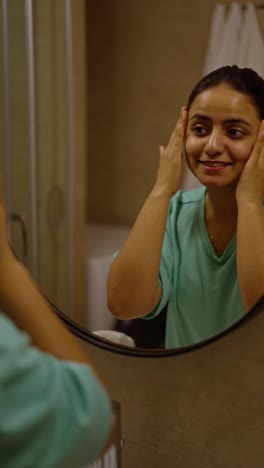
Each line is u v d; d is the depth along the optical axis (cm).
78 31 96
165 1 86
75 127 99
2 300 64
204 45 83
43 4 100
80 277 101
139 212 93
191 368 96
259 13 78
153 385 100
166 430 101
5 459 54
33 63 103
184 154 87
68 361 61
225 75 82
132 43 90
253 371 90
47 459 54
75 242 100
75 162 100
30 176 105
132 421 104
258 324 88
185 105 86
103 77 94
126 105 92
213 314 88
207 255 87
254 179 82
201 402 96
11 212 109
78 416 55
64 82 99
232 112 82
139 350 95
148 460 104
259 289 83
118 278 95
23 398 52
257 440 92
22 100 105
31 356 54
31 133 105
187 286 89
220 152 84
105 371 105
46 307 65
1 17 104
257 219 83
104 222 97
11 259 65
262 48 79
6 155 109
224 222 85
